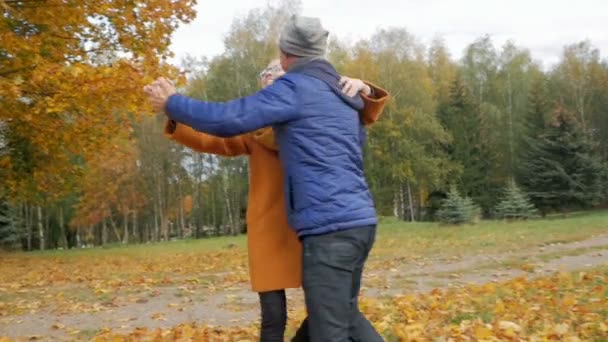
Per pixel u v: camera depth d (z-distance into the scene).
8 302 9.38
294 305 8.30
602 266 11.41
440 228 28.19
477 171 49.78
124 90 11.85
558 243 16.97
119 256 21.23
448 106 52.56
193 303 8.79
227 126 3.00
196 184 50.75
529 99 50.41
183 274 13.32
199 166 50.78
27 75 12.19
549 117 48.53
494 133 53.84
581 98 54.19
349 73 48.75
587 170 39.38
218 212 55.59
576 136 39.88
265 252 3.56
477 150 50.44
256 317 7.46
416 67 50.09
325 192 3.02
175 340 5.89
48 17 12.80
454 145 50.47
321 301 3.00
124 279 12.38
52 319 7.81
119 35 13.57
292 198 3.10
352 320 3.46
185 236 57.06
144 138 44.97
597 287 7.91
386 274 11.76
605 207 40.31
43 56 13.46
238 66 42.81
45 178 20.58
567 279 9.09
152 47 13.77
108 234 57.75
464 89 51.91
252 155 3.71
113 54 13.62
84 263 18.33
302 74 3.16
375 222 3.15
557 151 39.78
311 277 3.02
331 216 3.01
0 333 6.99
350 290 3.07
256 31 43.09
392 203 51.06
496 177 51.34
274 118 3.04
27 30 13.70
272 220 3.59
